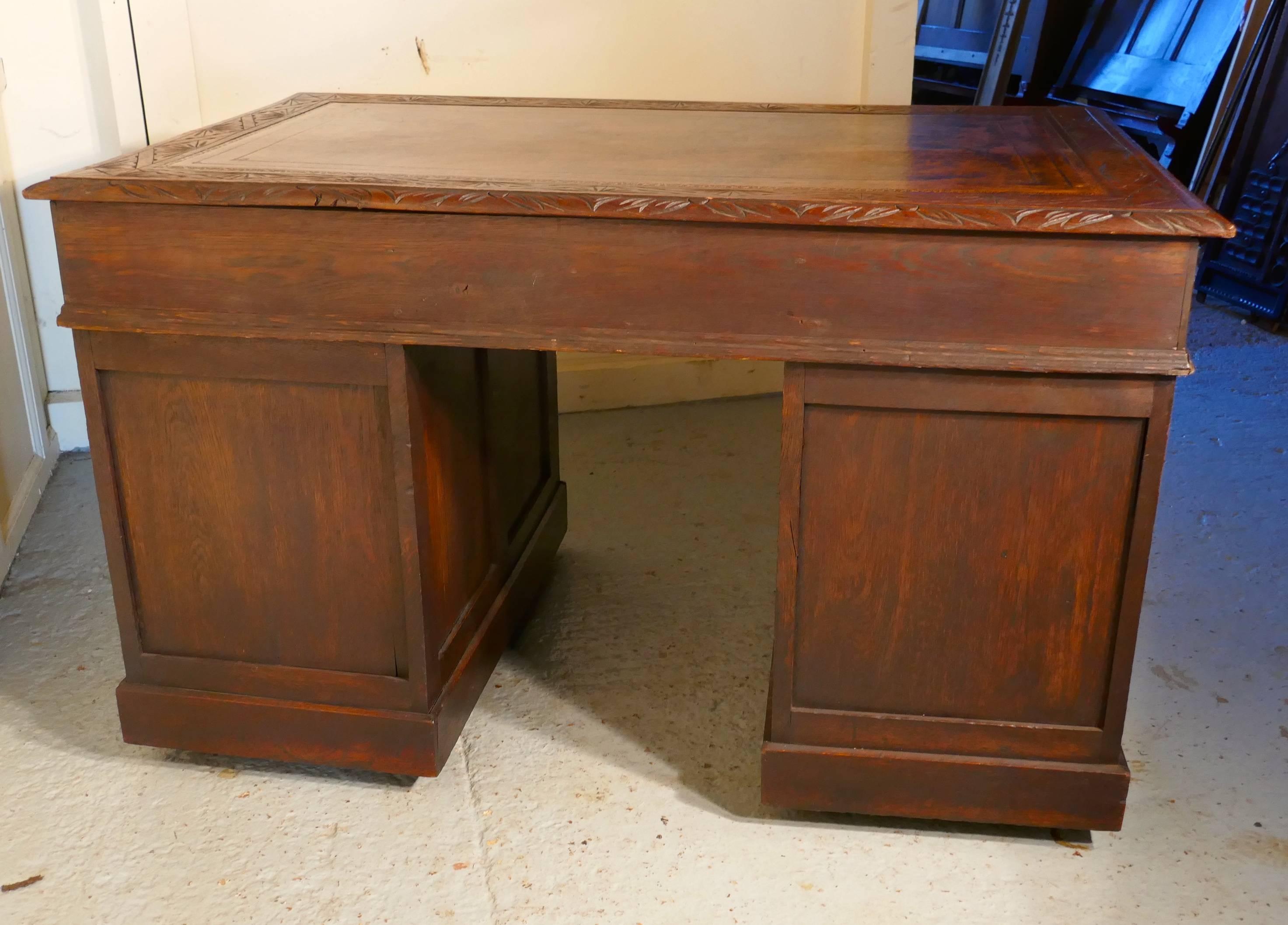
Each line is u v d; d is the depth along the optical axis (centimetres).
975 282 161
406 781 204
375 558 190
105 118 303
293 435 185
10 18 290
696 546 288
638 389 370
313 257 172
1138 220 154
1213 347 430
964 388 167
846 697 189
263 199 168
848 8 345
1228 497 314
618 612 259
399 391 178
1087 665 181
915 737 188
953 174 182
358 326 175
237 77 313
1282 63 441
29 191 171
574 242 167
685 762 210
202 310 177
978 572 178
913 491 175
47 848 187
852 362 166
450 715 204
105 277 177
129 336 181
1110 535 174
